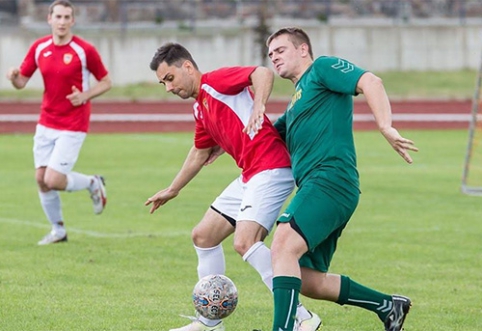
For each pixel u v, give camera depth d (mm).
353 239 25953
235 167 44688
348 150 14102
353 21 95438
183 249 24281
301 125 14180
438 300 18750
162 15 94562
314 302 18594
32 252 23703
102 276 20750
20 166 44438
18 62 84375
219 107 15438
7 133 62125
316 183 13914
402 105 78312
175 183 16875
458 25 92250
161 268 21781
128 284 19969
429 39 92062
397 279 20766
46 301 18188
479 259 23156
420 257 23391
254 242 14930
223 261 16188
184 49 15656
